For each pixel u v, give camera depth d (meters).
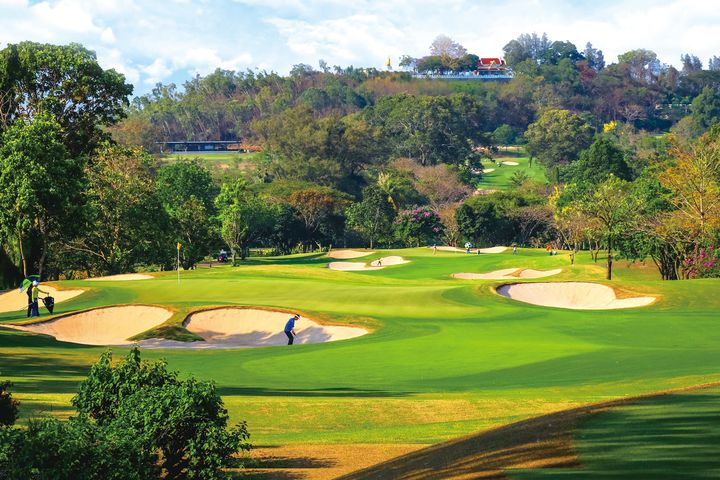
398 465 11.80
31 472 11.56
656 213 70.94
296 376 25.64
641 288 53.28
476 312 44.34
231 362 29.16
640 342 32.34
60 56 72.94
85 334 41.41
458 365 26.89
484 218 141.12
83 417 13.14
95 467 11.97
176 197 113.06
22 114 72.88
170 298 52.41
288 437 16.67
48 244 71.25
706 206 66.81
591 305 53.28
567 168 185.38
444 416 18.28
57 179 58.09
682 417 11.68
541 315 42.53
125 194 81.38
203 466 13.40
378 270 95.00
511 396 20.14
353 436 16.52
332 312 41.97
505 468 9.72
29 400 18.98
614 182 86.25
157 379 15.03
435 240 154.00
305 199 145.38
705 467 8.67
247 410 19.22
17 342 33.31
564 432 11.37
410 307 46.75
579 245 131.00
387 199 153.38
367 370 26.45
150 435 13.17
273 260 124.75
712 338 33.34
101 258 83.88
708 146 68.19
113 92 77.56
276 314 41.78
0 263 71.06
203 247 98.25
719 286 53.00
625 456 9.55
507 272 86.00
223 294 53.38
